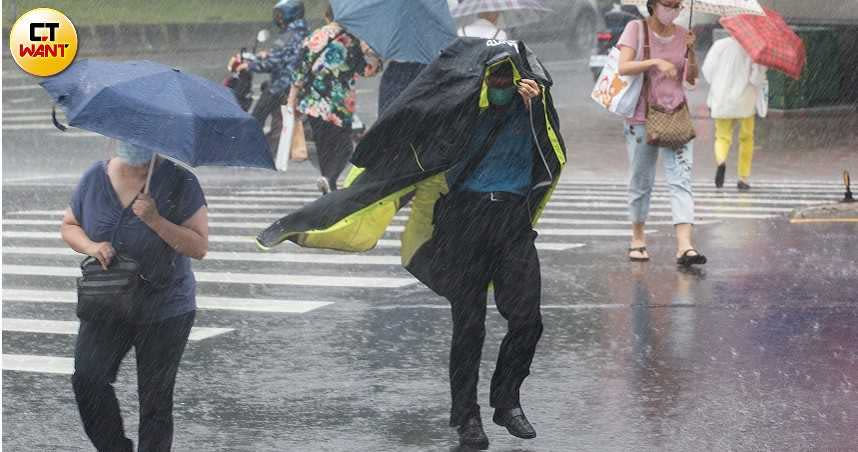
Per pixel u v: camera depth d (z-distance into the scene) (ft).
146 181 41.27
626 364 61.26
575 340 65.98
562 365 61.21
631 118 85.10
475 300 48.73
